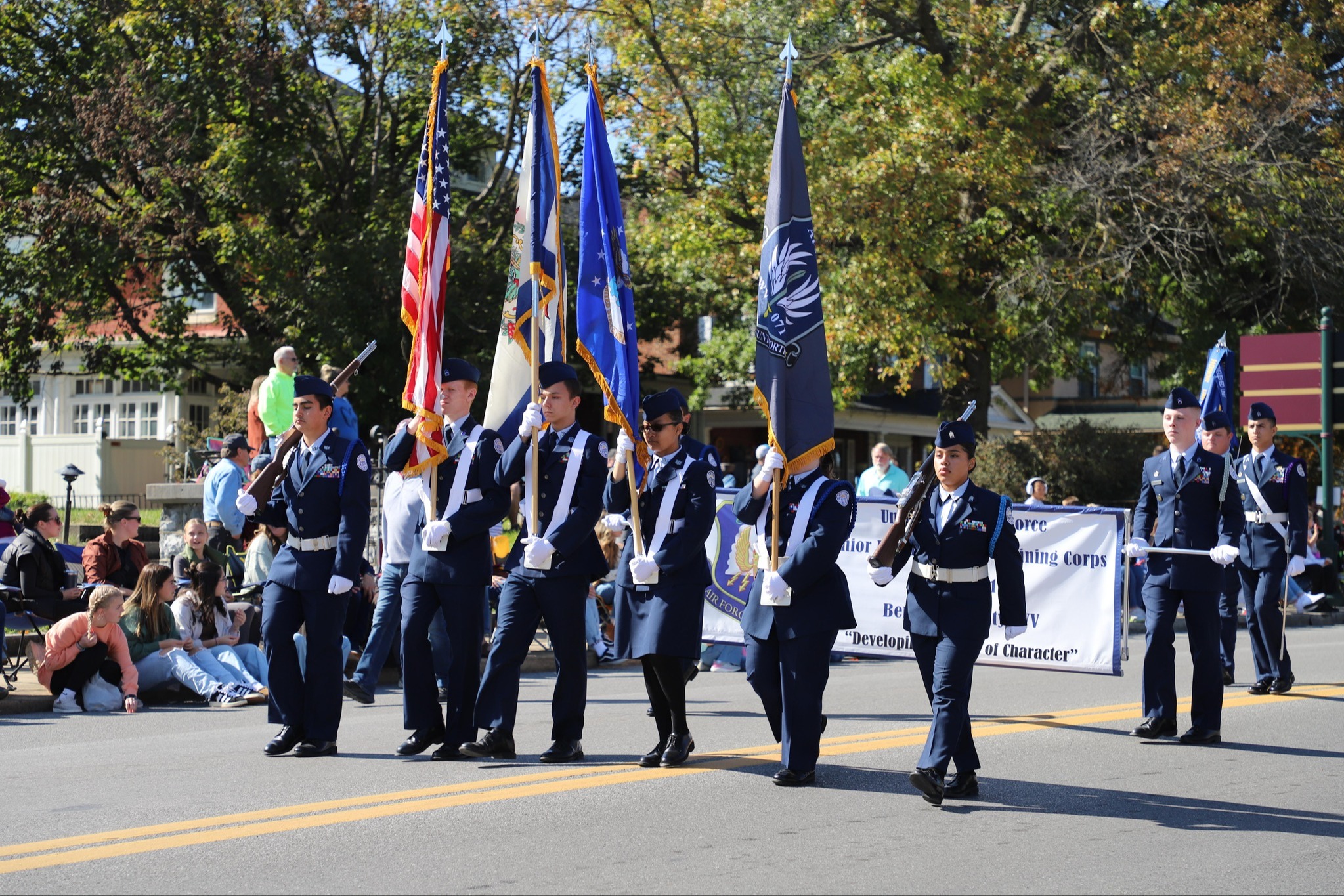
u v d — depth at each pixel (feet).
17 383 92.84
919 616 23.59
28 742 29.76
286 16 88.74
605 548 45.83
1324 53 85.71
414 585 26.43
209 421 101.81
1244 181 77.36
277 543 42.32
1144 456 77.71
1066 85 81.51
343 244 86.79
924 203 73.36
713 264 85.76
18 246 101.35
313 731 26.91
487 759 26.45
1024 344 86.99
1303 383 68.80
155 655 36.29
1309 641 54.19
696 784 24.12
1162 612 30.01
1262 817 22.31
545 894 17.19
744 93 84.99
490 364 91.04
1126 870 18.86
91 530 68.44
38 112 86.94
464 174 108.78
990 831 21.02
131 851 19.16
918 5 80.12
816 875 18.28
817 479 24.07
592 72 29.94
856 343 78.54
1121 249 80.02
